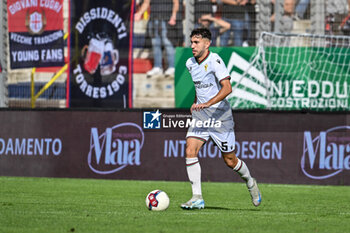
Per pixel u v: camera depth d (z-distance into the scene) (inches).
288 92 1512.1
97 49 1624.0
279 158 1406.3
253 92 1518.2
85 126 1487.5
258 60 1513.3
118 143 1470.2
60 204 965.2
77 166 1488.7
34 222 720.3
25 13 1638.8
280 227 695.7
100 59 1625.2
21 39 1643.7
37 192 1179.3
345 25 1676.9
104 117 1476.4
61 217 772.0
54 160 1499.8
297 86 1508.4
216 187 1328.7
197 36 844.6
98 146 1478.8
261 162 1413.6
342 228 704.4
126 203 993.5
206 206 962.1
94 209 886.4
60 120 1499.8
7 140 1529.3
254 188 900.6
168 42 1659.7
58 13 1631.4
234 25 1653.5
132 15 1622.8
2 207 906.7
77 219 748.6
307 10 1734.7
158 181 1444.4
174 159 1440.7
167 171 1443.2
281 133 1406.3
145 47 1663.4
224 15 1656.0
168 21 1653.5
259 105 1518.2
